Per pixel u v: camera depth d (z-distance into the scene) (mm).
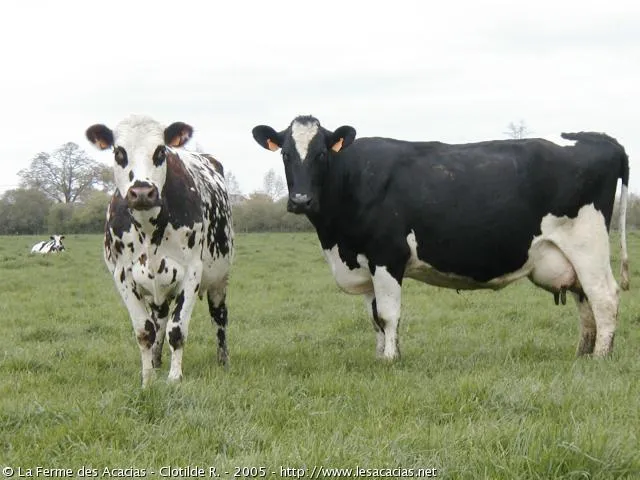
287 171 8031
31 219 77438
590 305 8258
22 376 7336
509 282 8297
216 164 9125
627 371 6926
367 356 8398
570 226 8055
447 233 7945
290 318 12438
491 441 4438
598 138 8266
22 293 16281
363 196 7980
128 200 6328
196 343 9812
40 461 4465
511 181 7938
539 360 8055
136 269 6879
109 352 8938
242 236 46750
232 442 4676
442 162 8055
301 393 6066
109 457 4469
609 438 4258
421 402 5676
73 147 86688
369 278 8297
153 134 6672
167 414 5199
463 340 9680
